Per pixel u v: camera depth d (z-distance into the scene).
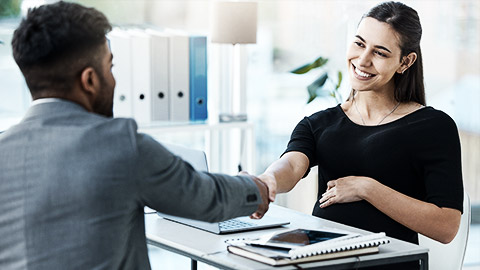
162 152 1.55
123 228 1.52
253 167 3.55
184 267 3.84
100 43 1.59
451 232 2.26
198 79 3.44
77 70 1.57
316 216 2.47
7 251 1.51
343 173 2.46
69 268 1.48
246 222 2.28
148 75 3.32
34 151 1.51
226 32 3.37
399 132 2.37
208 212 1.62
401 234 2.32
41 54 1.54
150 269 1.65
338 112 2.56
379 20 2.35
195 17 3.76
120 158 1.49
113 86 1.66
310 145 2.53
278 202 3.86
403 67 2.41
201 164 2.33
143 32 3.45
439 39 4.09
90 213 1.48
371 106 2.48
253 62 3.88
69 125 1.53
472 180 4.21
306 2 3.89
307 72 3.83
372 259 1.90
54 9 1.57
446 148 2.33
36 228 1.49
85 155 1.50
